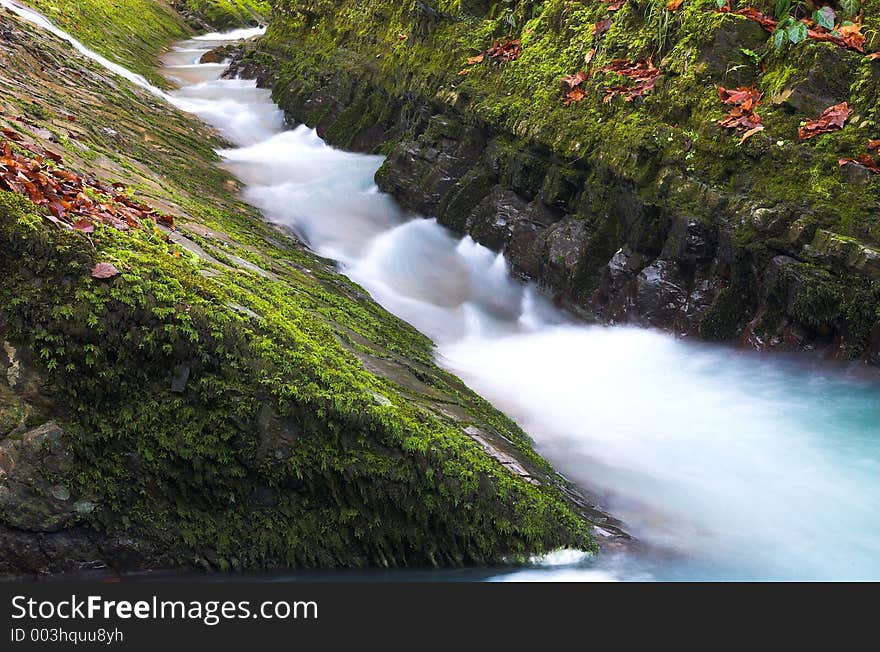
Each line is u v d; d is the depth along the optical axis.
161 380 4.38
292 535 4.44
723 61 8.62
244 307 4.91
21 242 4.33
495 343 9.12
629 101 9.35
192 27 30.89
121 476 4.27
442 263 10.85
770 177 7.86
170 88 18.67
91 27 19.38
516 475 5.04
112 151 8.93
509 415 6.73
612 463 6.02
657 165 8.74
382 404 4.69
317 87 16.42
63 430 4.20
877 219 7.12
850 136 7.57
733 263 7.89
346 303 7.29
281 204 11.19
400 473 4.53
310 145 15.35
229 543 4.38
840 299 7.05
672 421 6.86
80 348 4.27
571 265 9.32
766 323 7.67
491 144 11.20
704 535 5.09
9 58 10.80
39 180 5.06
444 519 4.59
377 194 12.32
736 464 6.05
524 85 11.08
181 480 4.34
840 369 7.09
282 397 4.41
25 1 17.20
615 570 4.67
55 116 8.95
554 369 8.18
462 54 12.67
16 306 4.23
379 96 14.80
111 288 4.36
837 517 5.30
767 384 7.41
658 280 8.44
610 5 10.41
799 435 6.50
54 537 4.14
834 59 7.91
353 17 17.23
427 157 11.91
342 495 4.49
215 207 9.24
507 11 12.38
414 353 7.00
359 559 4.52
